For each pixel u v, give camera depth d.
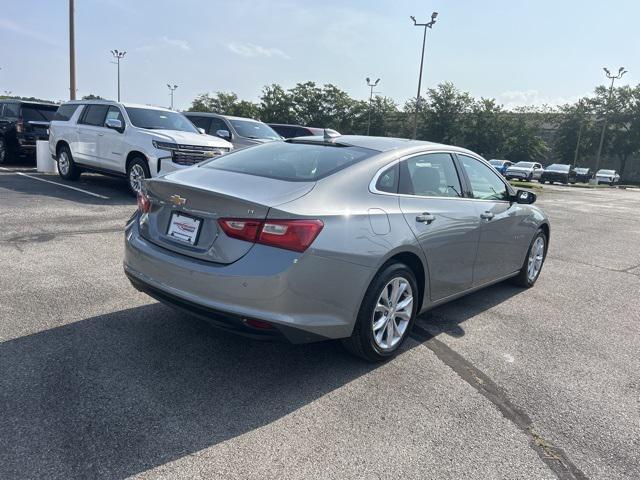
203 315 3.12
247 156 4.06
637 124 59.00
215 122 14.56
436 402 3.22
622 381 3.74
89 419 2.73
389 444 2.74
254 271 2.93
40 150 12.81
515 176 39.50
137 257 3.48
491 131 56.50
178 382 3.20
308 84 64.56
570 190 30.72
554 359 4.04
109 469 2.37
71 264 5.39
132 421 2.75
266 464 2.49
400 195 3.75
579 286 6.39
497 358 3.98
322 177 3.41
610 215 15.60
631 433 3.05
